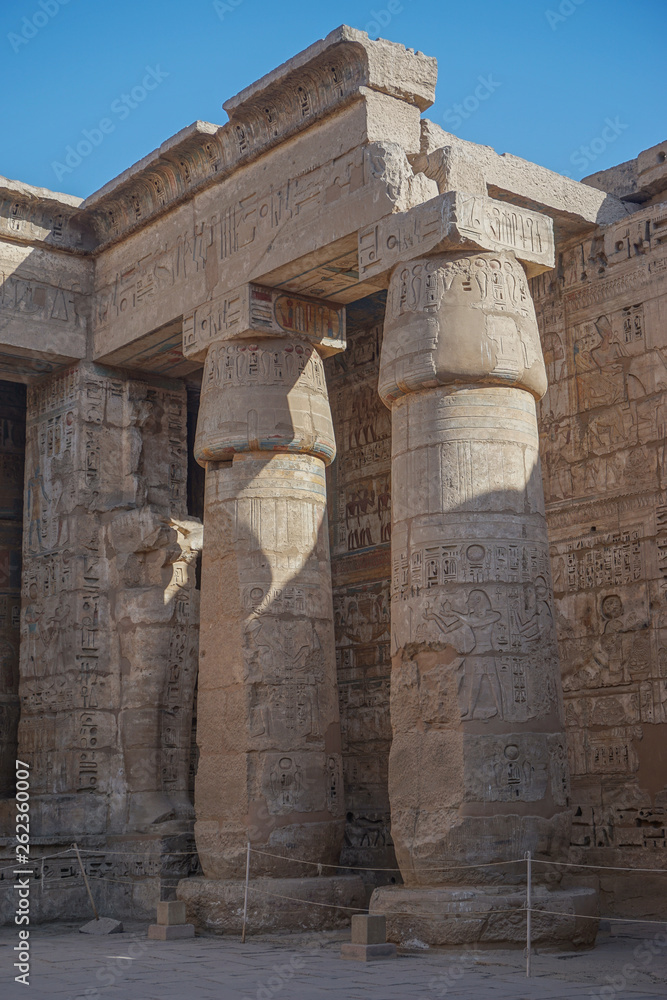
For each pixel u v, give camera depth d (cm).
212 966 1105
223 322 1575
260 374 1533
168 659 1788
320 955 1172
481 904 1142
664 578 1510
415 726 1241
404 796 1236
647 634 1519
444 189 1403
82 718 1775
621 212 1702
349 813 1858
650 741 1494
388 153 1378
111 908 1692
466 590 1230
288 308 1570
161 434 1923
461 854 1176
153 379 1933
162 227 1734
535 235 1345
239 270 1566
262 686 1447
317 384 1570
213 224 1631
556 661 1260
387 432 1927
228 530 1511
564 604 1625
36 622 1881
